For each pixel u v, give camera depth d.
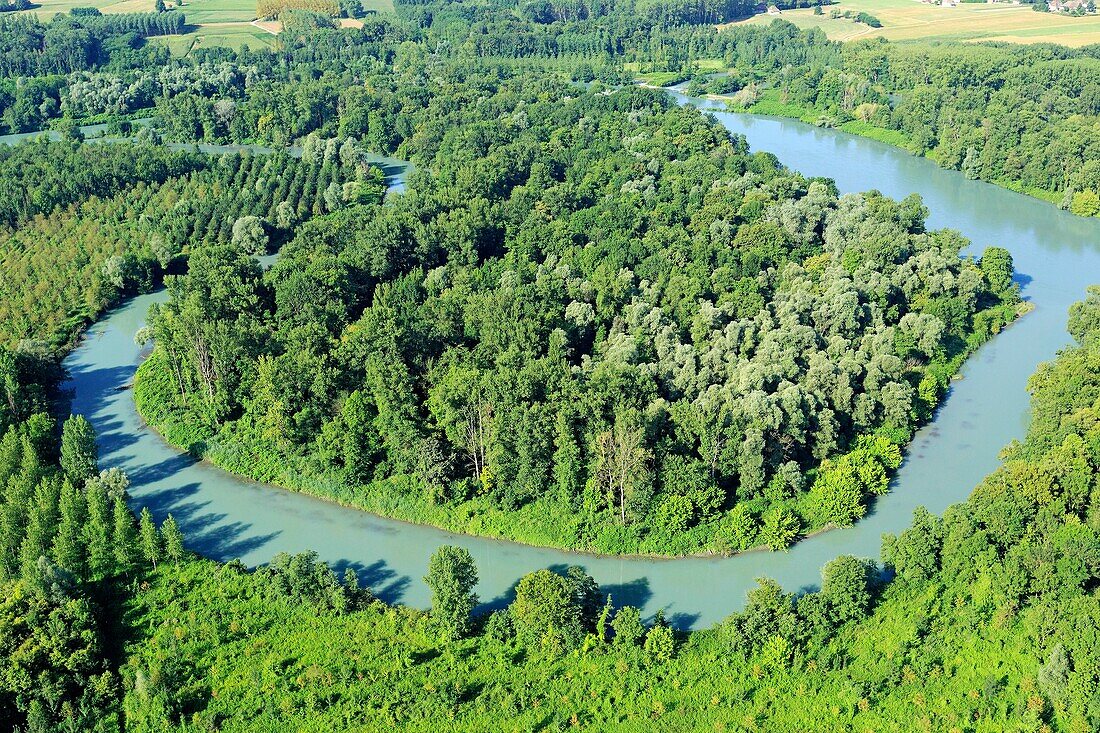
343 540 191.00
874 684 148.38
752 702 147.12
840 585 160.38
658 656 154.88
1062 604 152.50
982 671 150.88
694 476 186.62
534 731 143.62
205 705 149.75
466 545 189.00
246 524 195.62
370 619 165.50
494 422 193.62
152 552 178.38
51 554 175.25
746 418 196.12
